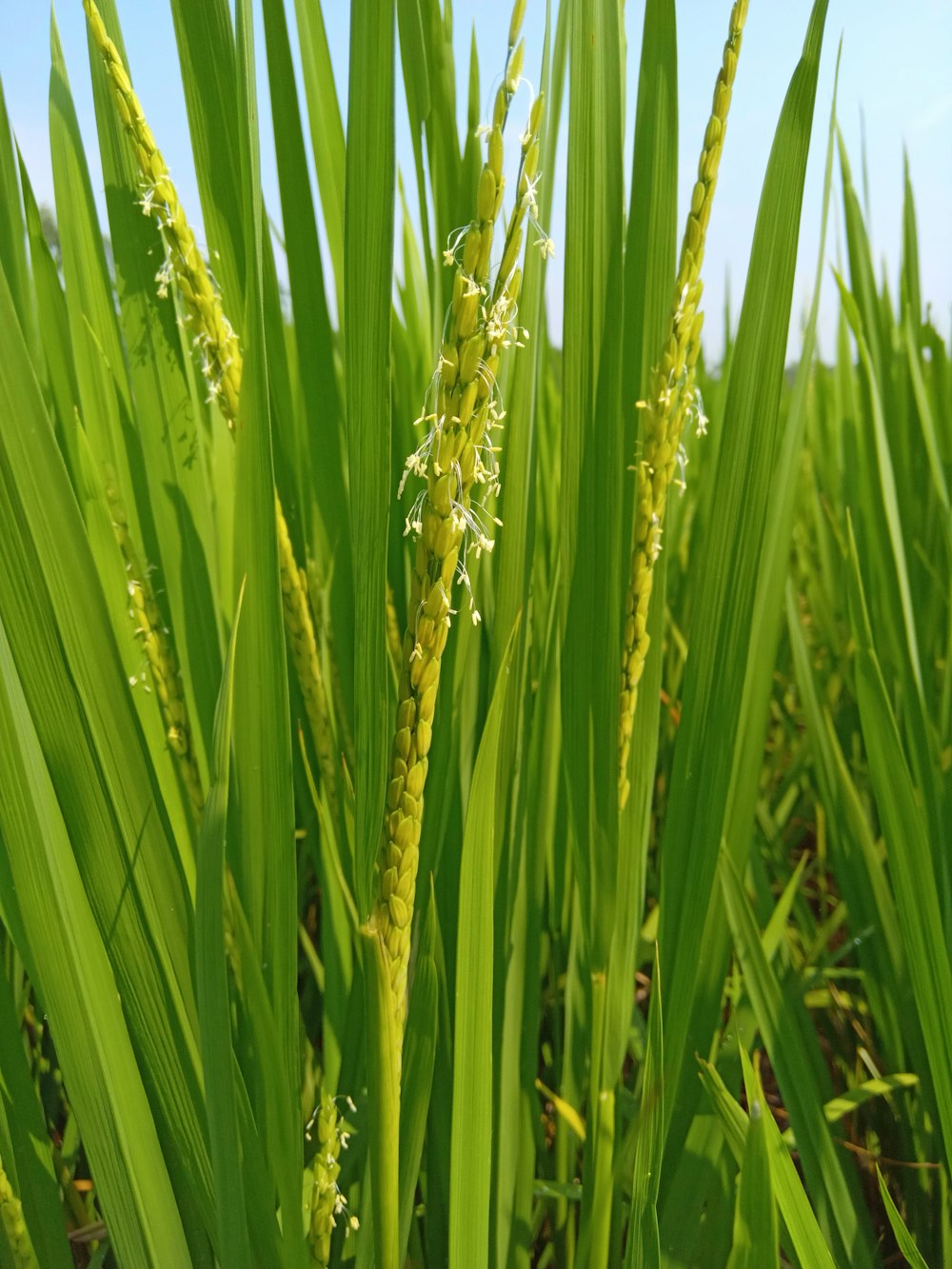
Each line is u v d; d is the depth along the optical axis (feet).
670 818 0.80
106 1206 0.66
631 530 0.81
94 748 0.63
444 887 0.89
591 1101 0.83
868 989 1.11
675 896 0.80
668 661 1.82
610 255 0.78
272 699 0.65
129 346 0.86
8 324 0.57
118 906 0.65
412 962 0.85
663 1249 0.84
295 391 1.09
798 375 0.88
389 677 0.86
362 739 0.59
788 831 1.73
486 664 0.91
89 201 0.88
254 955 0.65
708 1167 0.85
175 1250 0.67
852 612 0.84
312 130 0.91
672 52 0.73
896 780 0.78
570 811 0.83
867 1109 1.18
